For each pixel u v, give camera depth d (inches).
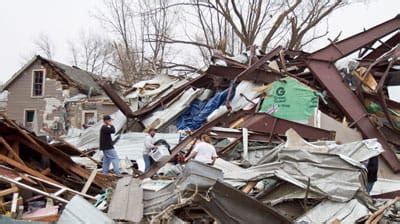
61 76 1316.4
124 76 1542.8
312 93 581.6
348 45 637.3
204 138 448.1
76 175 442.9
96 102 1251.2
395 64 619.8
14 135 422.3
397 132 578.6
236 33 1359.5
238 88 658.2
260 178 380.2
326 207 367.9
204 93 707.4
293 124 553.0
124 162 558.3
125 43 1588.3
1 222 292.7
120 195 349.1
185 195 326.6
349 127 577.3
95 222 303.3
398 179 534.0
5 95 1392.7
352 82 616.1
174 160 518.0
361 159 416.8
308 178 370.9
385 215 359.6
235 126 574.2
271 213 331.6
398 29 655.8
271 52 665.6
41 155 437.1
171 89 801.6
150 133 514.9
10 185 358.6
